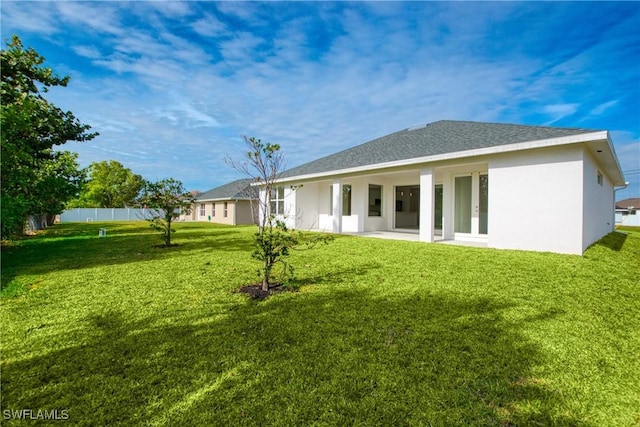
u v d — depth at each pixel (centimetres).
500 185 830
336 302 400
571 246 721
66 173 988
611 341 295
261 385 226
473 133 1059
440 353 270
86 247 948
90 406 204
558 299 413
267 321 340
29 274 567
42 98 920
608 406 206
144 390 221
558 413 199
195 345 286
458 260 665
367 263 647
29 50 866
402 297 421
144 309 380
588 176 792
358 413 198
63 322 340
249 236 1290
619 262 651
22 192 667
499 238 832
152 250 880
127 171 4059
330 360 259
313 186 1620
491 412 199
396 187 1470
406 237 1148
